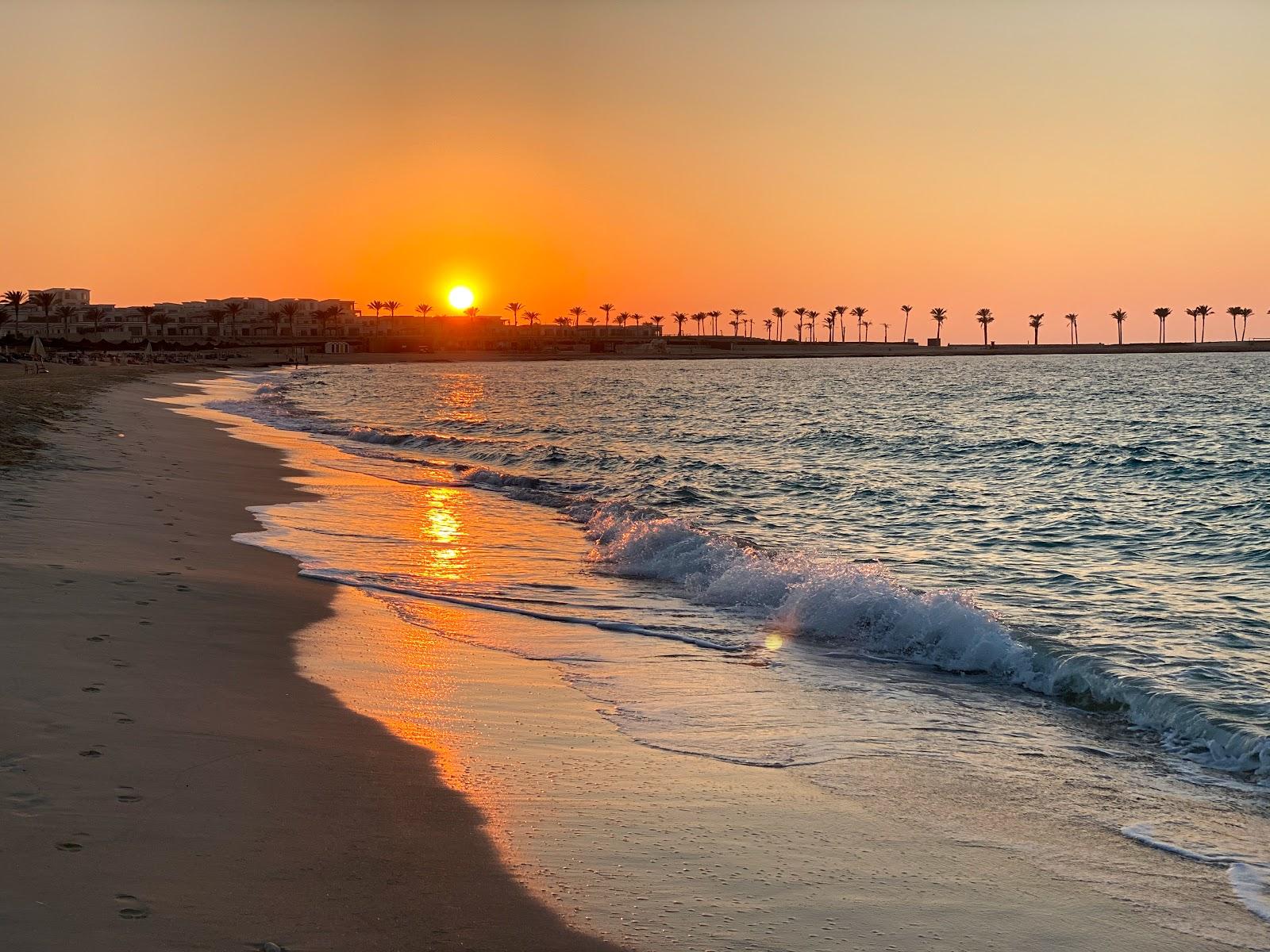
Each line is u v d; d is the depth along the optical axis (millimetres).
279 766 7320
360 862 5992
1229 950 5574
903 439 45719
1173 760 8570
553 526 20578
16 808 6188
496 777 7566
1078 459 35875
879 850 6676
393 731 8367
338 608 12734
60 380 69938
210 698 8664
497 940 5266
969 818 7258
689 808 7219
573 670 10805
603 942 5320
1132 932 5730
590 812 7039
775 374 155000
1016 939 5613
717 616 13344
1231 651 11648
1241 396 81062
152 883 5477
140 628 10570
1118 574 16719
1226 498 25922
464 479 28094
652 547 17266
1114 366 181875
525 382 127312
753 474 31953
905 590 13273
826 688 10438
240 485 23953
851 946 5441
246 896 5457
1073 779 8078
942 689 10531
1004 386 106625
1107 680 10258
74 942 4852
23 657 9141
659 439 45875
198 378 117625
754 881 6141
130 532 16172
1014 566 17516
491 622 12727
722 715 9469
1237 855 6754
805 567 15297
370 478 27656
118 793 6547
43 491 19312
